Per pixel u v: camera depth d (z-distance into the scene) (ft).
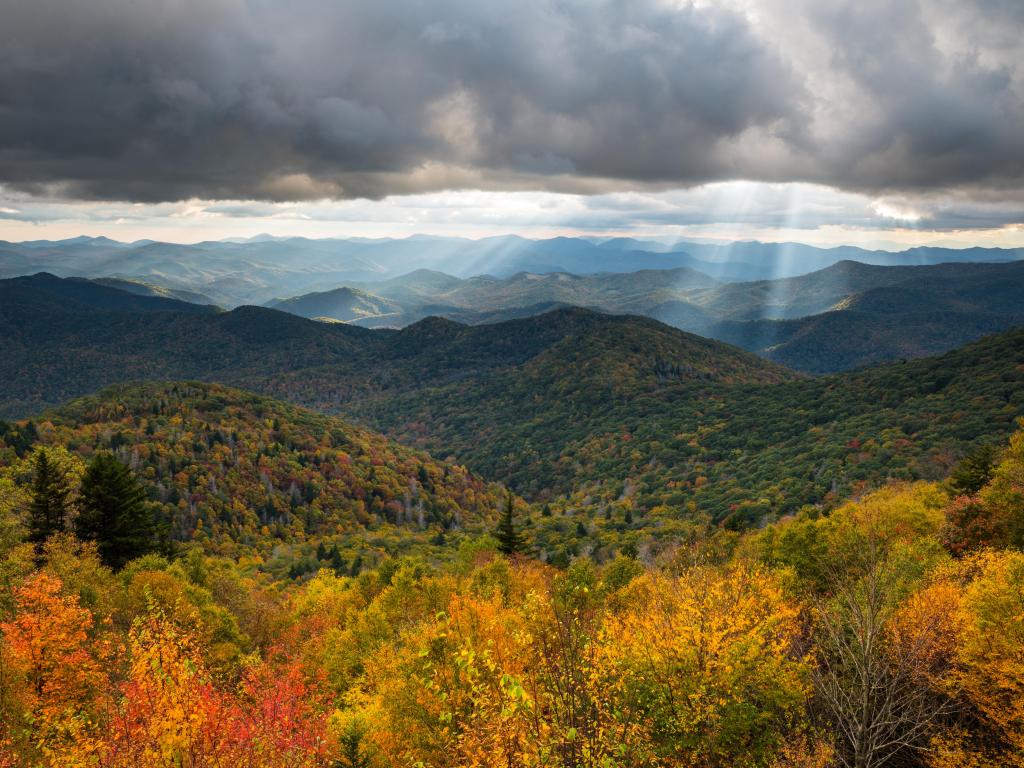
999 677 64.18
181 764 46.93
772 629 65.21
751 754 60.34
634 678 56.80
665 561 125.39
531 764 36.50
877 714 59.11
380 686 102.53
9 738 66.64
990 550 89.71
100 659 94.17
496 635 81.10
